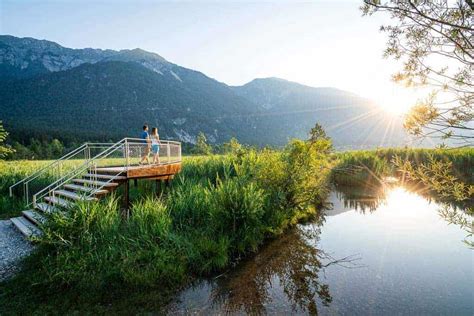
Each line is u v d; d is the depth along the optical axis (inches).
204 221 378.0
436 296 257.0
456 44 120.0
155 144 510.0
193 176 665.6
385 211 585.0
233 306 243.3
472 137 117.9
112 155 737.0
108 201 363.9
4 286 247.8
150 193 535.2
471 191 140.9
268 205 433.7
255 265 324.5
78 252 271.3
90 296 241.3
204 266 296.0
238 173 516.7
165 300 247.0
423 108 124.6
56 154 3341.5
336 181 931.3
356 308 240.1
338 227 474.3
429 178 143.9
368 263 331.9
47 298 237.0
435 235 431.2
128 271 261.4
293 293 265.7
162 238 315.0
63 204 348.8
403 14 130.6
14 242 335.3
